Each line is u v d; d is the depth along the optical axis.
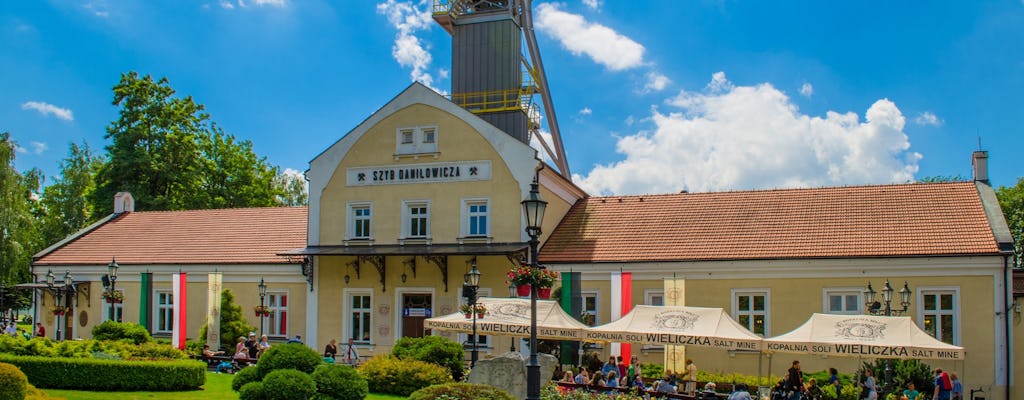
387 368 29.72
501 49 50.81
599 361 35.09
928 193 38.06
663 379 30.72
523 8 54.19
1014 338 33.41
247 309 43.62
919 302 33.78
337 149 42.38
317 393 24.16
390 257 40.78
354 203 41.78
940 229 35.16
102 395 25.81
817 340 27.17
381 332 40.56
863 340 26.78
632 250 38.19
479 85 50.94
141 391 27.19
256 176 71.69
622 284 36.44
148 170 63.12
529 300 31.73
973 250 33.31
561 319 30.70
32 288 46.94
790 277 35.44
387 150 41.56
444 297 39.78
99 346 31.36
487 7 52.59
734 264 36.12
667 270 37.03
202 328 42.34
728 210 40.00
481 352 39.00
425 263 40.25
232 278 44.09
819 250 35.38
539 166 39.12
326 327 41.50
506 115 50.03
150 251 46.84
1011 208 60.62
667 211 41.00
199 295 44.56
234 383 27.44
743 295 36.06
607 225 40.78
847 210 38.00
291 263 42.84
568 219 42.16
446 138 40.75
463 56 51.50
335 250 40.53
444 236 40.19
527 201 21.61
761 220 38.59
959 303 33.31
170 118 65.31
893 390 31.52
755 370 35.44
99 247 48.34
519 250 37.81
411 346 34.50
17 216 59.06
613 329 29.59
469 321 31.36
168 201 63.81
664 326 29.31
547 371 28.70
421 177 40.88
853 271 34.69
